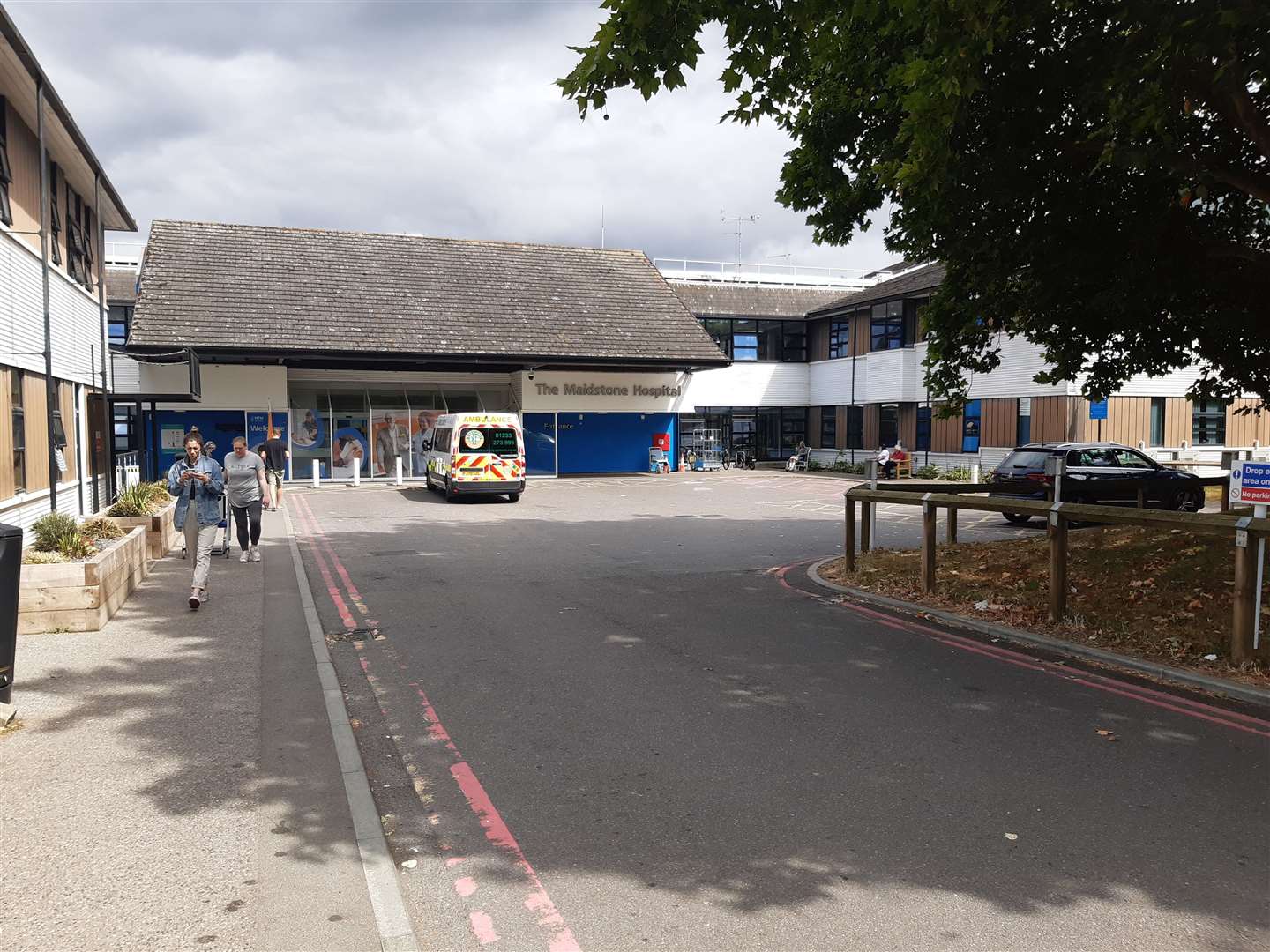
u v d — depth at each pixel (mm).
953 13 6242
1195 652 7074
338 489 26188
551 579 11359
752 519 18844
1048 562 10273
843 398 36000
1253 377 10344
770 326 38406
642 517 19359
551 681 6723
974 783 4766
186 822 4219
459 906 3551
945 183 7926
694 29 6180
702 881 3746
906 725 5707
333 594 10297
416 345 27766
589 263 34344
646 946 3264
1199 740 5402
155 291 26609
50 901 3486
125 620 8633
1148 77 6395
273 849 3961
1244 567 6625
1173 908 3520
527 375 30672
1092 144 7812
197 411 26828
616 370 31859
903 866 3861
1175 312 9680
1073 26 7449
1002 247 8844
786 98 7746
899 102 8523
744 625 8664
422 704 6184
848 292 40906
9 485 11289
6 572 5695
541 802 4555
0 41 10148
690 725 5730
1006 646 7773
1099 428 25594
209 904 3480
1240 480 6992
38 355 12406
